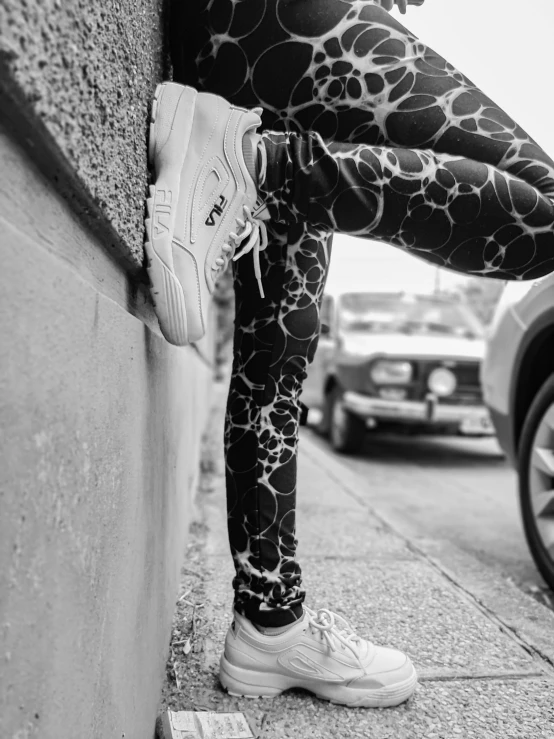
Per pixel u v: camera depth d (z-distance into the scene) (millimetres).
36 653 553
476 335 6352
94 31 718
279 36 1151
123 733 919
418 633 1728
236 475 1342
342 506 3197
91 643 728
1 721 488
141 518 1089
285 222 1170
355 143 1172
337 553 2420
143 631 1103
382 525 2873
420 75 1122
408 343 5754
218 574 2102
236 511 1341
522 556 2918
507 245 1097
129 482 963
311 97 1162
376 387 5484
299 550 2447
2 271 476
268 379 1320
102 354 771
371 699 1327
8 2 485
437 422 5461
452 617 1842
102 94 754
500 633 1748
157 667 1295
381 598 1965
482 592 2090
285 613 1344
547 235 1090
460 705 1369
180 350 2051
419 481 4863
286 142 1100
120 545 895
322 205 1086
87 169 691
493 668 1547
